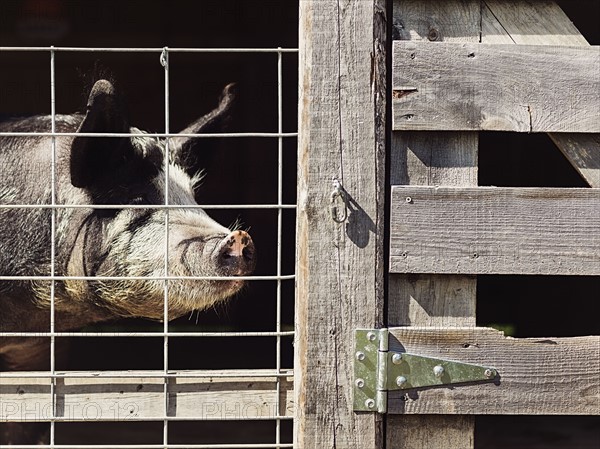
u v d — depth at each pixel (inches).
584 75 94.4
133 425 185.8
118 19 294.5
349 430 95.3
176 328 257.0
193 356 244.7
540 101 94.3
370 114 93.9
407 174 95.4
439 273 95.3
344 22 93.6
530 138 214.1
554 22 95.7
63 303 131.7
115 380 97.0
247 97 285.7
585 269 95.2
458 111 93.9
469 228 94.7
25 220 130.8
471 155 95.4
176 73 293.0
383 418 97.7
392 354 94.8
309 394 95.0
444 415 97.0
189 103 293.0
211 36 293.9
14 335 95.8
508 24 95.5
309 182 94.0
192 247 118.6
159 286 121.5
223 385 98.0
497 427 190.7
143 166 129.7
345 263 94.4
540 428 190.1
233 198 278.5
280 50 95.8
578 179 198.4
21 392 96.5
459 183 95.5
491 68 93.9
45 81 288.7
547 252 95.0
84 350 247.4
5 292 132.0
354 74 93.7
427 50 93.6
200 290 118.4
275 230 275.7
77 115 140.7
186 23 294.4
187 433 180.4
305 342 94.7
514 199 94.7
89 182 124.4
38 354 143.9
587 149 96.3
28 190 132.0
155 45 294.4
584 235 95.0
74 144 117.3
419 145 95.3
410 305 96.3
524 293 240.2
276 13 288.4
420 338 95.2
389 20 104.5
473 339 95.6
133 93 293.3
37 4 291.0
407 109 93.7
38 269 130.3
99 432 179.9
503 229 94.8
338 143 94.0
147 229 124.4
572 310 218.4
